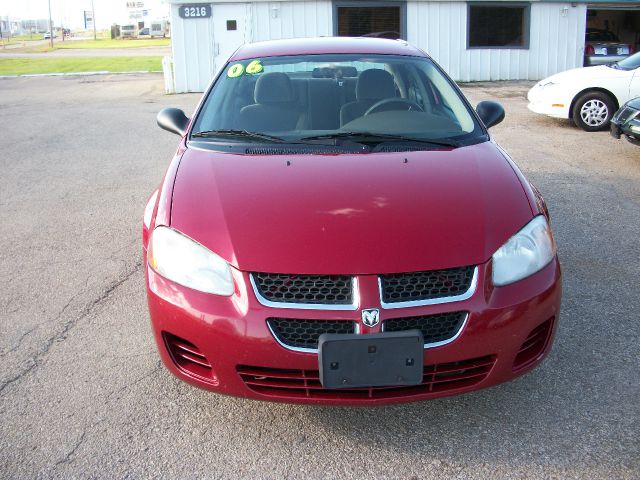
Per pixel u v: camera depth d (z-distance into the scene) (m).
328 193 2.79
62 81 20.31
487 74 18.03
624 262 4.46
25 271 4.58
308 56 4.09
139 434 2.75
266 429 2.77
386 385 2.40
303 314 2.40
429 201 2.74
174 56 16.31
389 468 2.51
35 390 3.08
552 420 2.77
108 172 7.60
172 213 2.78
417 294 2.46
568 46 18.25
